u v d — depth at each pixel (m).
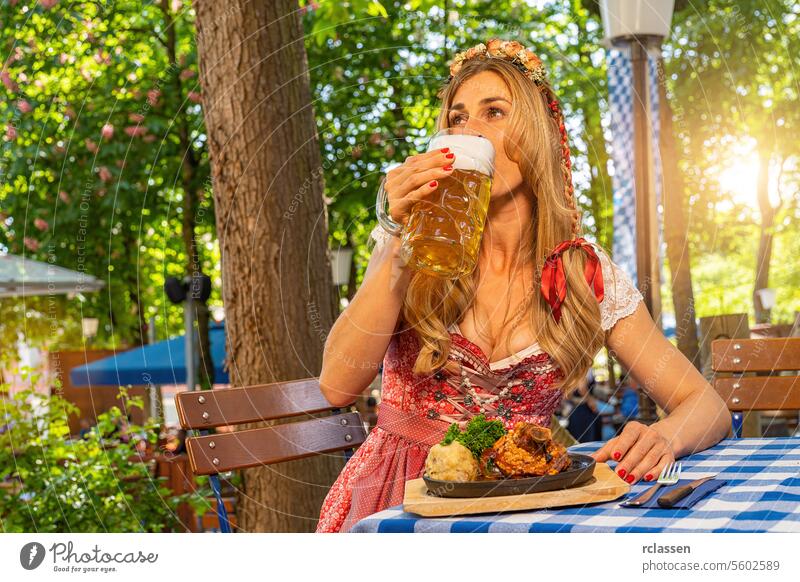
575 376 1.58
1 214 8.21
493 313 1.58
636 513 0.99
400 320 1.61
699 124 6.16
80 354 9.73
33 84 5.40
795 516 0.95
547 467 1.08
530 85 1.58
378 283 1.51
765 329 3.78
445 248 1.26
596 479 1.11
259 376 2.80
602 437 4.55
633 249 3.48
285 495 2.78
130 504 3.41
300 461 2.79
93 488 3.44
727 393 2.01
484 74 1.58
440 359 1.53
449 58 3.13
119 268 9.25
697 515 0.97
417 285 1.54
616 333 1.65
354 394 1.56
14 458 3.37
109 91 6.26
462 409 1.56
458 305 1.54
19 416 3.74
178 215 7.55
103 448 3.73
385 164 3.96
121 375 7.41
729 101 6.61
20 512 3.33
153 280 9.70
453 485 1.04
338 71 4.81
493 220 1.60
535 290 1.58
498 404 1.57
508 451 1.09
